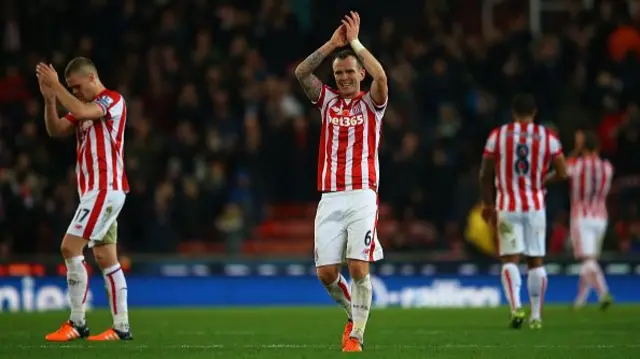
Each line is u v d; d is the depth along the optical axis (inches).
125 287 1461.6
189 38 3134.8
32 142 2785.4
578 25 3442.4
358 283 1258.0
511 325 1755.7
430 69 3144.7
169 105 3026.6
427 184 2945.4
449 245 2864.2
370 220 1250.0
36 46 3034.0
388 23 3250.5
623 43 3331.7
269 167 2952.8
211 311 2342.5
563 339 1528.1
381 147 2952.8
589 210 2321.6
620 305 2539.4
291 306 2576.3
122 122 1428.4
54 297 2487.7
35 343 1398.9
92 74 1419.8
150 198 2773.1
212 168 2827.3
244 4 3336.6
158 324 1900.8
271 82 3046.3
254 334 1646.2
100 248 1446.9
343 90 1267.2
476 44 3319.4
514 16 3676.2
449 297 2662.4
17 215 2615.7
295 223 2947.8
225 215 2797.7
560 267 2711.6
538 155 1734.7
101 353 1264.8
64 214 2655.0
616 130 3093.0
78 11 3102.9
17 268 2472.9
